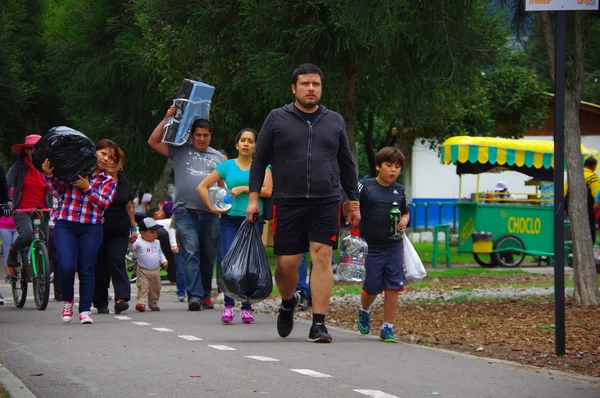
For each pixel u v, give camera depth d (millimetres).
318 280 10570
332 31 21078
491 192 28766
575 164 15570
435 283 21625
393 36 18250
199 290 15602
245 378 8047
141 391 7453
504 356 10234
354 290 19625
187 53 28641
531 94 41156
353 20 18219
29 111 53156
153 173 43781
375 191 11156
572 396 7477
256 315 14859
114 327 12633
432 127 37531
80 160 12812
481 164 29406
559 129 9766
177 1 23922
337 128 10398
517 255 31172
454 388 7727
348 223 10812
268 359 9227
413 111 24078
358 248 10664
